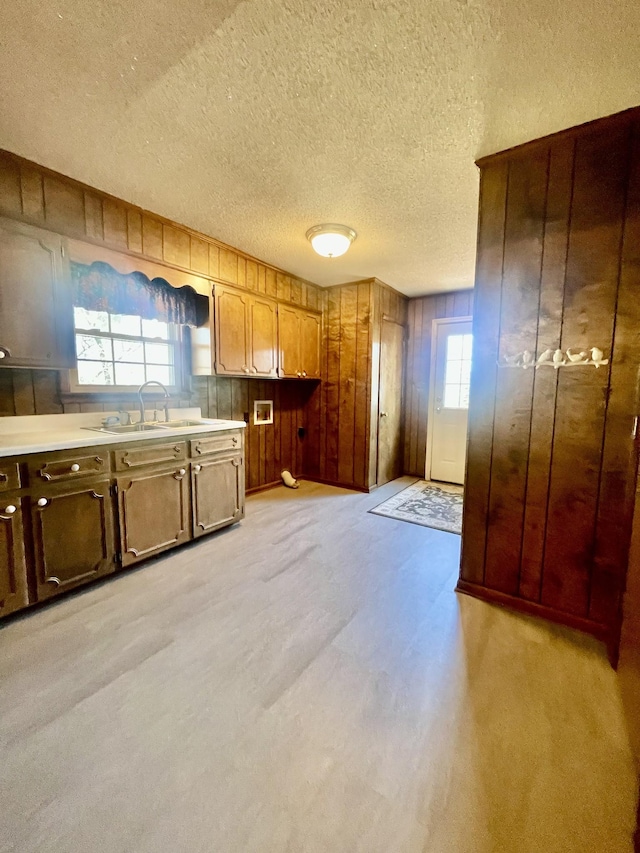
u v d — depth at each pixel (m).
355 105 1.55
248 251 3.21
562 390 1.78
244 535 2.87
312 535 2.88
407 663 1.57
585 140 1.65
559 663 1.58
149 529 2.35
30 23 1.20
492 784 1.09
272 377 3.65
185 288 2.96
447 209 2.42
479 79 1.40
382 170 2.01
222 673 1.50
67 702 1.35
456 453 4.49
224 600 2.00
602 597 1.75
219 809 1.02
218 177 2.10
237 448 2.97
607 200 1.63
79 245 2.19
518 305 1.86
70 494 1.95
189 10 1.16
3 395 2.16
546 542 1.87
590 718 1.32
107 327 2.64
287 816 1.00
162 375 3.03
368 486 4.12
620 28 1.18
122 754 1.16
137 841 0.94
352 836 0.96
